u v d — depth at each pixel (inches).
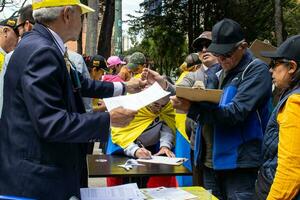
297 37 96.7
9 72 77.3
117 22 447.5
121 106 84.5
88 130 75.2
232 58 116.0
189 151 145.9
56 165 76.3
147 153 140.6
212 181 123.4
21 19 141.6
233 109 108.4
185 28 1098.7
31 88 72.7
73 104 80.4
